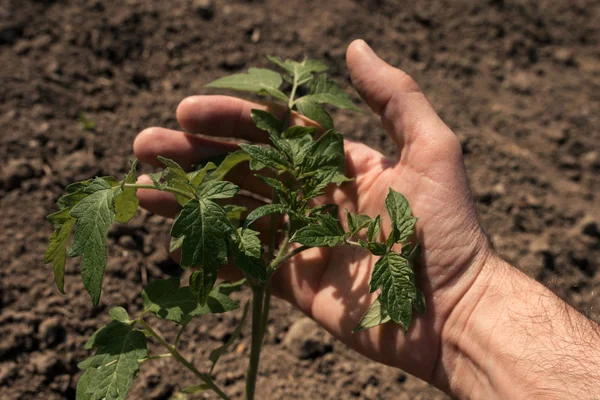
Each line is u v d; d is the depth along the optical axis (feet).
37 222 1.36
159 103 1.60
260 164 0.95
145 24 1.72
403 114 1.04
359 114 1.69
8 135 1.45
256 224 1.13
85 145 1.49
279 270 1.11
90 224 0.78
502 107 1.80
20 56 1.58
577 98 1.86
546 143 1.74
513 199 1.60
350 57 1.08
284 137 1.00
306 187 0.88
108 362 0.84
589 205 1.62
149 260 1.38
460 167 1.01
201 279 0.78
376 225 0.87
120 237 1.39
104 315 1.30
